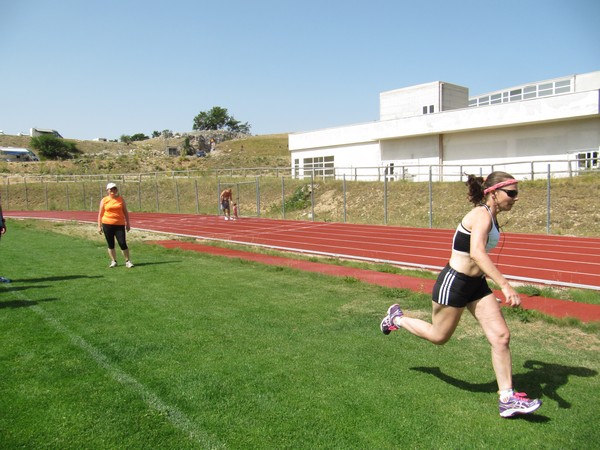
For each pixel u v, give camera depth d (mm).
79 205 39281
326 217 26750
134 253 12633
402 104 36219
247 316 6223
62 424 3316
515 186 3551
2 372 4238
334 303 7035
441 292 3736
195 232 19641
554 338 5492
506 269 10703
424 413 3541
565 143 25812
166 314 6281
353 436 3201
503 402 3473
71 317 6078
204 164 70438
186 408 3576
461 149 30312
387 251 13820
